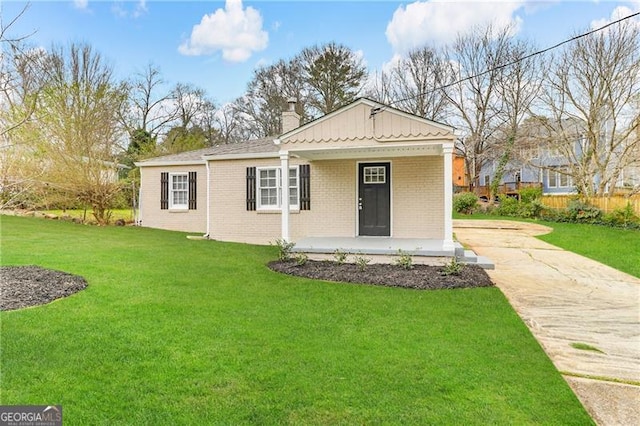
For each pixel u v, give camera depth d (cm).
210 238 1292
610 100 1794
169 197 1493
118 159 1867
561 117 1989
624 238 1284
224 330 431
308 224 1151
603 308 557
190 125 3197
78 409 271
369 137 884
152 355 360
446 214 835
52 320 434
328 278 718
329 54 2694
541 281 723
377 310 524
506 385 319
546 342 429
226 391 300
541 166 2212
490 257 995
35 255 805
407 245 899
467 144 2672
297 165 1159
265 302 551
